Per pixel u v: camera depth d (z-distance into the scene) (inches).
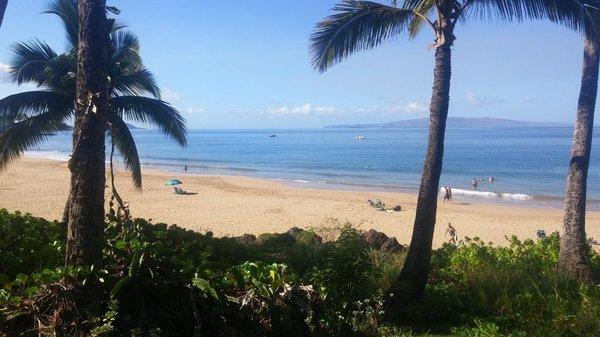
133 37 538.9
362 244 247.4
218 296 161.5
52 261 190.9
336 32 319.0
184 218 969.5
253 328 161.0
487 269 287.6
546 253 334.0
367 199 1272.1
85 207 166.2
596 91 305.3
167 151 3919.8
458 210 1162.0
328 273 211.2
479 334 207.5
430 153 274.4
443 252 337.7
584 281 289.0
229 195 1305.4
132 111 531.8
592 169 2218.3
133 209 1058.1
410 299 258.8
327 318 179.9
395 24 316.2
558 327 216.1
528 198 1430.9
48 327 145.3
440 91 274.2
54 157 2701.8
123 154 539.5
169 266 169.8
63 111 513.0
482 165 2518.5
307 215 1026.7
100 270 161.6
